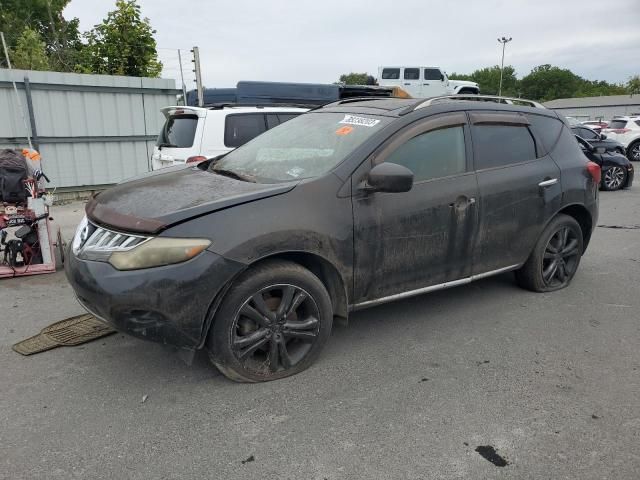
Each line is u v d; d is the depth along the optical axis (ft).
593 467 8.40
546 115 15.98
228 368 10.42
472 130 13.71
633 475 8.22
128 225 9.80
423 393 10.54
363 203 11.48
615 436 9.18
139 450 8.72
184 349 10.19
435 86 78.18
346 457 8.59
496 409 9.99
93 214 10.84
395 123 12.34
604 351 12.50
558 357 12.17
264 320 10.53
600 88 358.43
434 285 13.19
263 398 10.30
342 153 11.87
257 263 10.46
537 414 9.84
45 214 18.16
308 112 15.31
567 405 10.15
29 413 9.74
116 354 12.10
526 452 8.74
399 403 10.17
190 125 24.64
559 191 15.40
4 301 15.71
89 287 9.77
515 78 376.27
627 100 215.51
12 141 34.27
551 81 363.56
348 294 11.69
